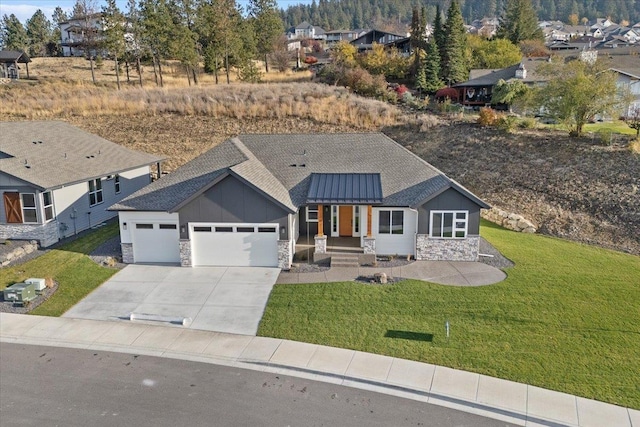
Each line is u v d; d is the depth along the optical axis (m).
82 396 12.83
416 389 13.09
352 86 55.88
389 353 14.85
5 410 12.22
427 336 15.73
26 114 47.34
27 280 19.27
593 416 12.07
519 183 33.00
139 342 15.69
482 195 32.81
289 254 21.70
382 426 11.62
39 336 16.11
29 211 24.42
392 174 24.23
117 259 22.86
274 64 79.31
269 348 15.22
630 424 11.77
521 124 40.41
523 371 13.86
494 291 18.70
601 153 33.28
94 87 57.16
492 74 54.34
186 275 21.16
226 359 14.65
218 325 16.73
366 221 22.84
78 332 16.36
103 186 29.72
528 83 49.16
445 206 22.03
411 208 22.09
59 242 25.36
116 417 11.95
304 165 25.08
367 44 87.69
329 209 25.00
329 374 13.82
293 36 141.50
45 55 88.56
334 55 73.38
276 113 46.97
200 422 11.74
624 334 15.59
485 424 11.78
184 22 64.50
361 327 16.36
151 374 13.88
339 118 45.78
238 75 66.88
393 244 23.11
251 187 21.20
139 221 22.47
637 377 13.52
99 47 64.75
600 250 24.56
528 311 17.09
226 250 22.11
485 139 39.19
